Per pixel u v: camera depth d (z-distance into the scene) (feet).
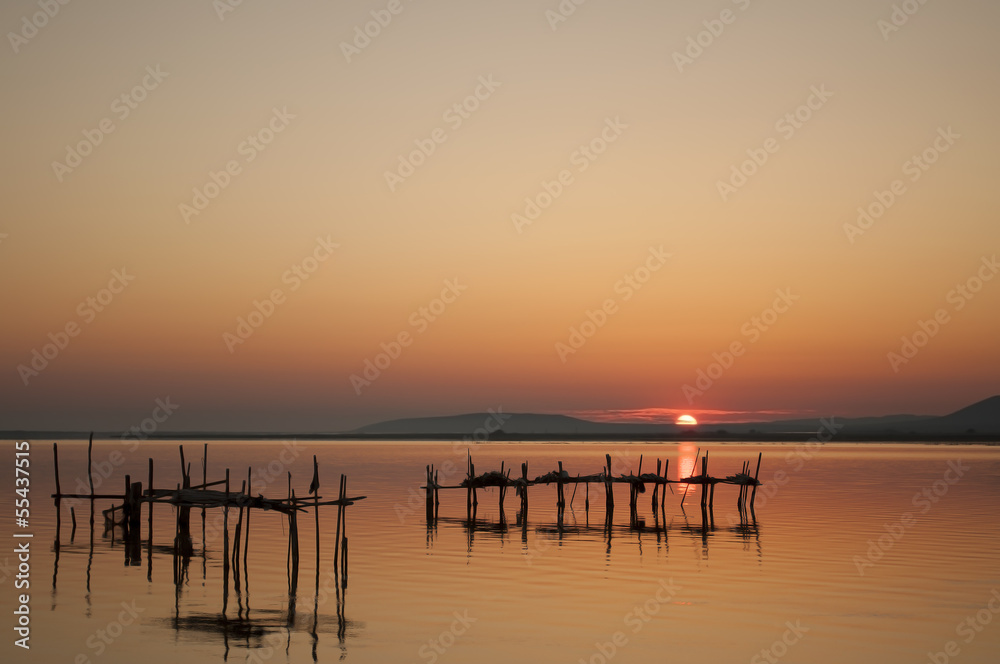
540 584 93.66
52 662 66.08
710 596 87.30
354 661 66.18
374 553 116.16
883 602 84.38
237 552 98.89
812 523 150.20
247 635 73.20
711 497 170.91
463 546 123.03
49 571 102.78
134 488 137.28
